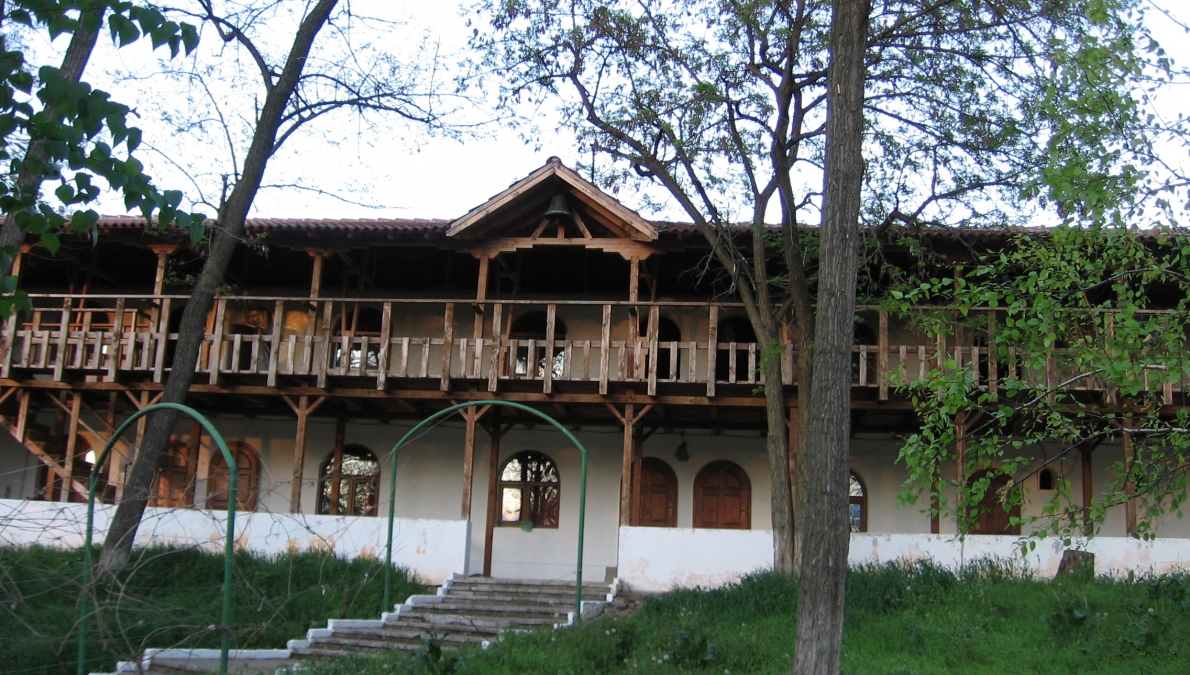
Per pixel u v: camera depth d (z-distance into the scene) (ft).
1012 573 52.01
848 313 33.37
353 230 63.16
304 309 73.46
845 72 35.09
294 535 58.75
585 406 64.80
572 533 70.49
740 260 57.00
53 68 22.56
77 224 23.39
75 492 71.20
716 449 71.26
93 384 64.80
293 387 64.23
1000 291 33.17
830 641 30.99
